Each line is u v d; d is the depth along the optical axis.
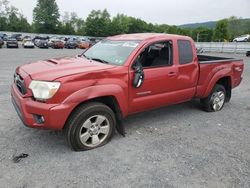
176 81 5.02
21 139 4.36
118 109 4.23
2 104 6.26
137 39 4.80
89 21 100.19
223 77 6.20
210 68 5.71
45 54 26.69
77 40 46.84
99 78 3.91
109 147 4.18
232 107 6.75
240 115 6.07
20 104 3.79
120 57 4.45
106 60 4.59
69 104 3.64
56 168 3.52
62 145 4.19
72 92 3.67
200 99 6.22
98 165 3.63
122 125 4.44
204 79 5.64
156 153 4.03
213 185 3.28
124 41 4.94
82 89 3.74
